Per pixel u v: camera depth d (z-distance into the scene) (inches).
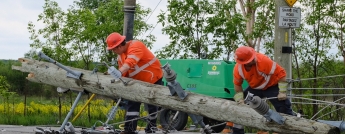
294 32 743.7
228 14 784.3
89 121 693.3
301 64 761.0
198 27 779.4
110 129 470.9
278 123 349.7
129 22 610.5
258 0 802.2
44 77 474.6
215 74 567.2
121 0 811.4
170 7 773.3
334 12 721.0
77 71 445.4
